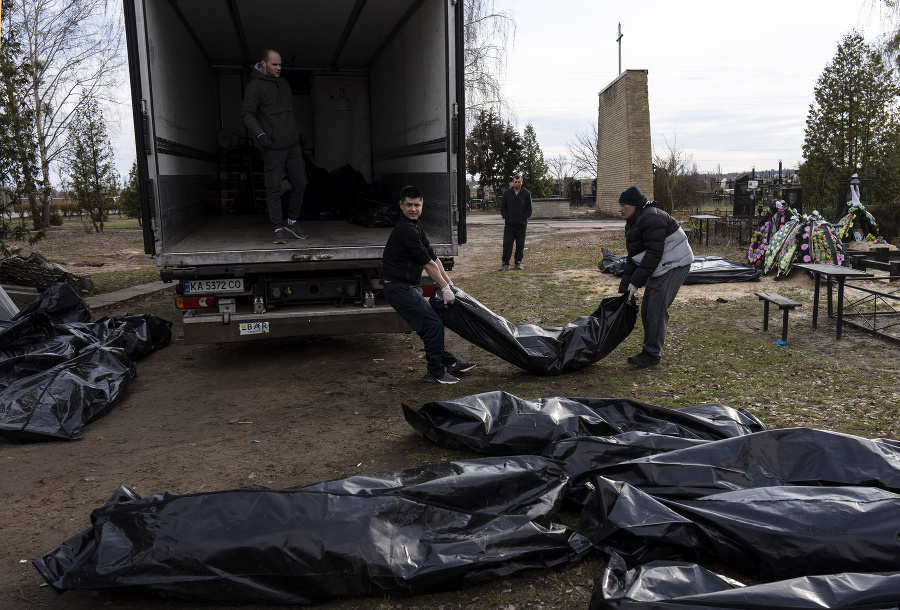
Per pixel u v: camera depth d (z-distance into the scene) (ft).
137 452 14.17
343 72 37.01
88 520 11.12
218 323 18.99
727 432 12.14
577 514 10.69
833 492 8.94
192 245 20.57
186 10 25.17
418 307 17.99
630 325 19.34
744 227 49.88
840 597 6.94
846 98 77.71
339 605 8.45
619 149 88.89
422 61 23.79
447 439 13.29
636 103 83.71
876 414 14.58
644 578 7.76
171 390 18.79
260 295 19.35
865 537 8.18
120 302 33.47
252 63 35.91
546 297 31.55
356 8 26.03
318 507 8.59
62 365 17.12
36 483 12.73
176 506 8.64
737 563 8.79
